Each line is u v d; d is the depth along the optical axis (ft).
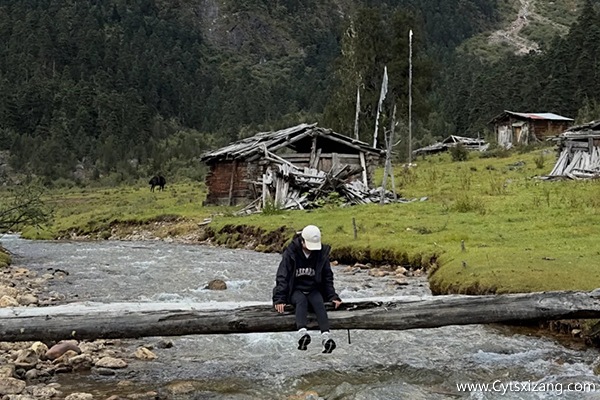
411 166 176.14
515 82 439.22
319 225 79.92
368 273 57.41
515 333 36.09
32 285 53.62
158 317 29.76
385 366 30.50
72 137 507.71
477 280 42.75
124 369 30.40
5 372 28.02
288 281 29.48
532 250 51.29
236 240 88.69
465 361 31.07
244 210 110.32
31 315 29.63
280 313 29.89
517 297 30.83
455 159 201.36
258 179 119.03
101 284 54.44
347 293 46.62
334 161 122.21
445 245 58.95
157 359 32.17
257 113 650.02
